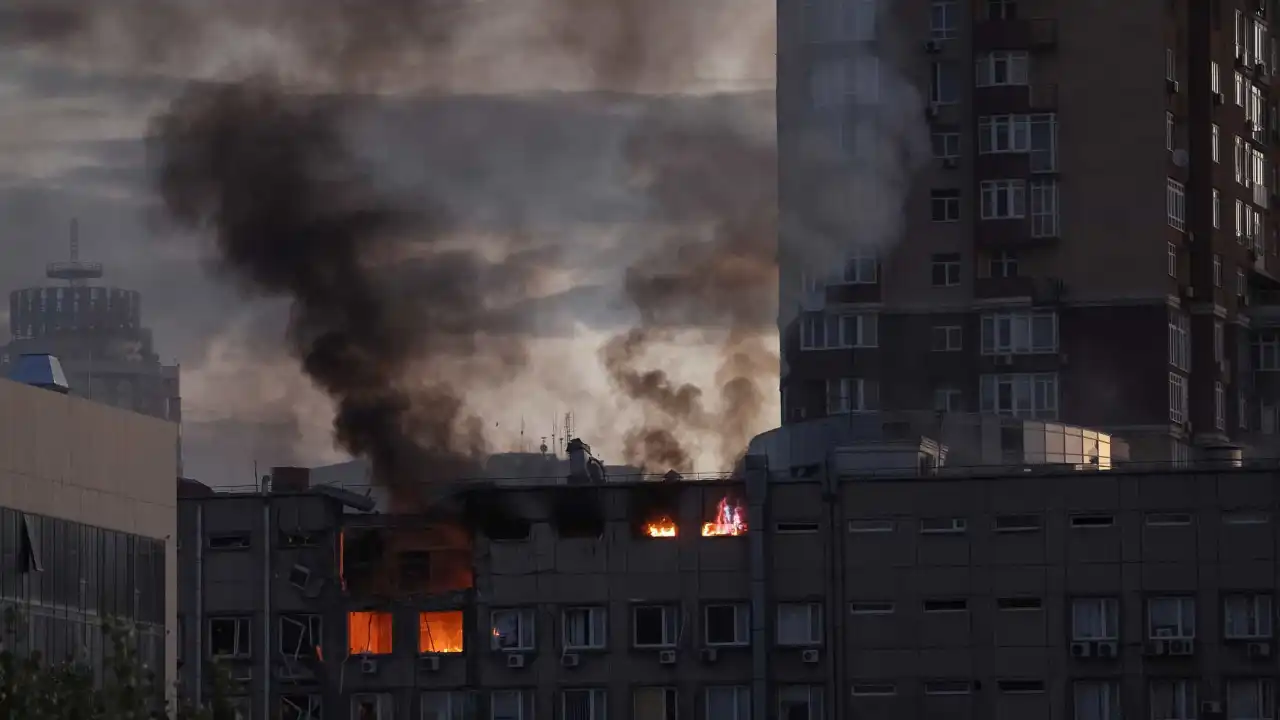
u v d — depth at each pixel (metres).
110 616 127.62
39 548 152.88
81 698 116.06
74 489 156.50
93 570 157.88
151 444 164.38
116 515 160.38
